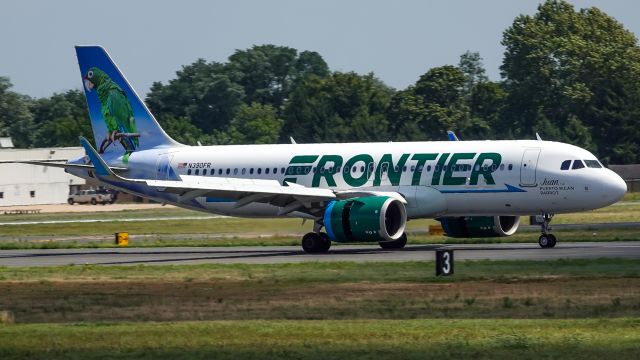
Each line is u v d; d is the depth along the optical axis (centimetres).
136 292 12062
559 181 16525
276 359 7844
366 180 17825
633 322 9006
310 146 18800
